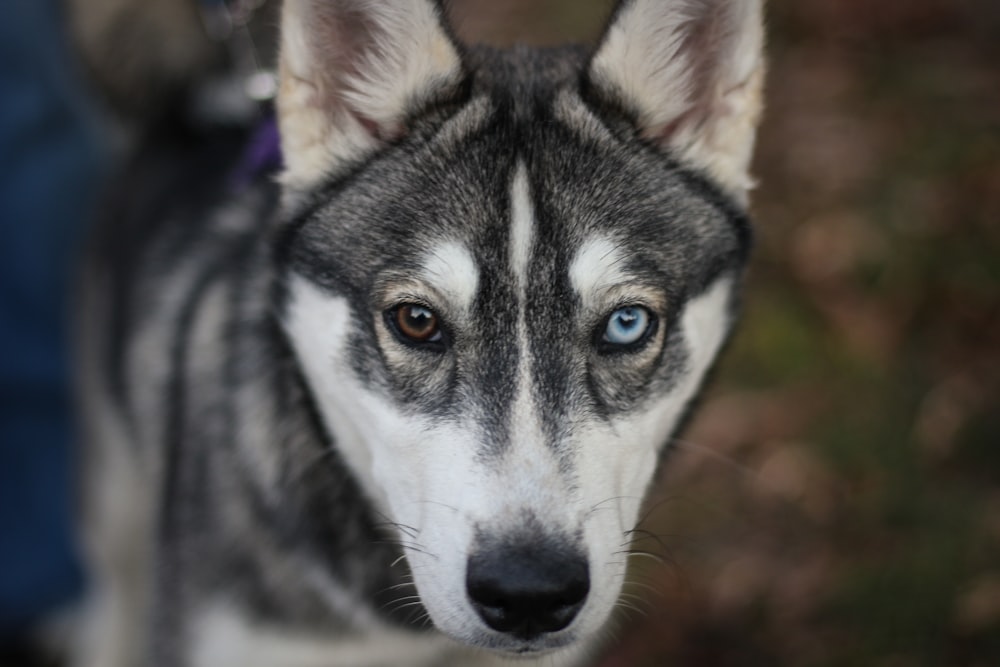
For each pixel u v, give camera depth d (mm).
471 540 580
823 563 830
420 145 632
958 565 813
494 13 1275
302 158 644
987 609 791
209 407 700
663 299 622
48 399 866
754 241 675
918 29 1178
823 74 1133
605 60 635
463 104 636
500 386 602
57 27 842
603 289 610
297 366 665
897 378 895
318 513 673
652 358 624
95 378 815
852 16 1193
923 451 863
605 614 590
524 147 622
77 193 862
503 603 574
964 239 944
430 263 610
